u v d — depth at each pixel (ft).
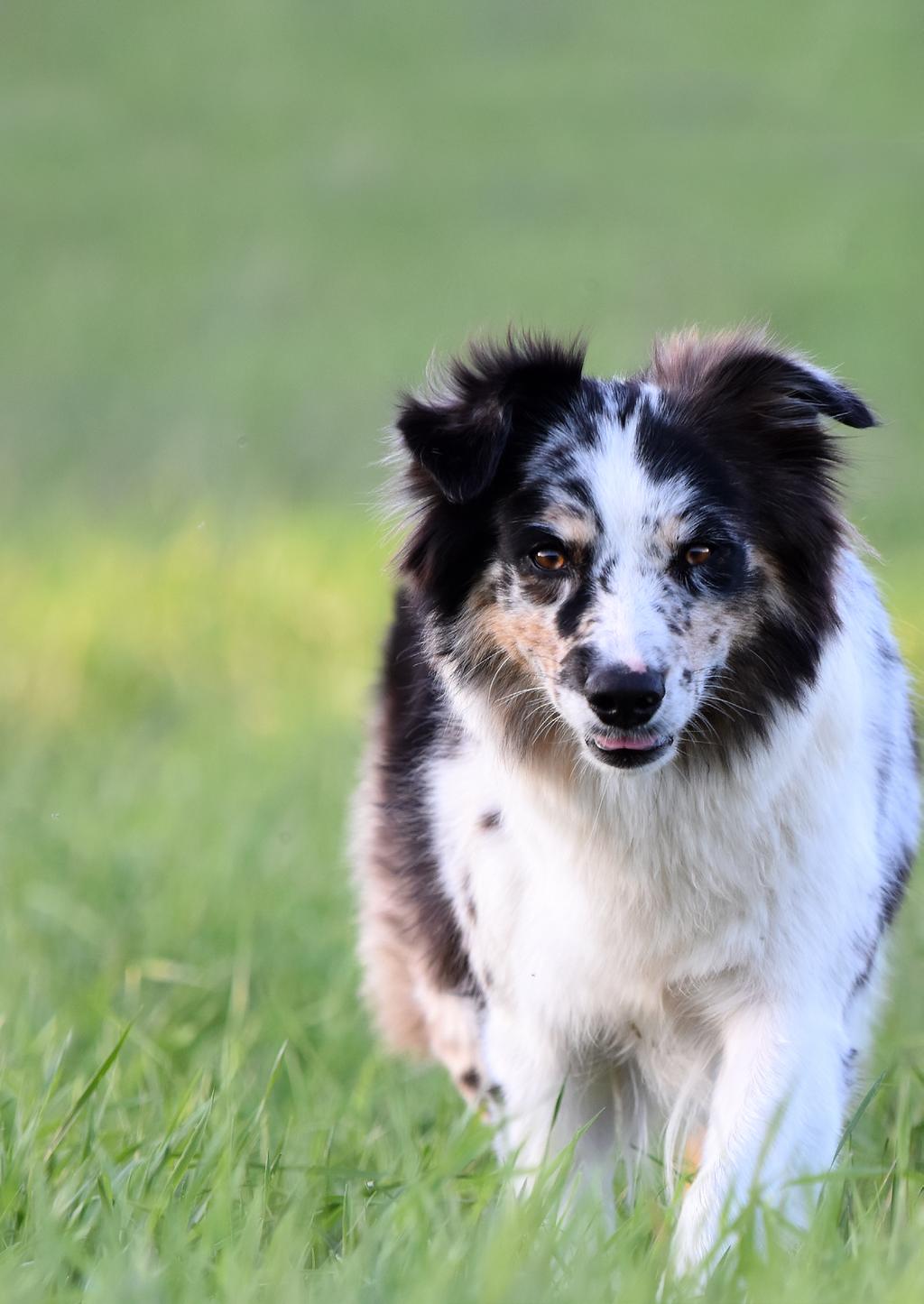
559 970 25.39
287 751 52.03
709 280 120.26
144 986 36.01
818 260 124.57
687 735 24.30
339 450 89.04
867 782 25.49
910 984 33.71
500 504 25.14
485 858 26.02
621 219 139.23
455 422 24.77
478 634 25.67
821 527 25.45
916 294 115.85
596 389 25.34
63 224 145.69
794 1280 18.92
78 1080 27.43
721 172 152.15
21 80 195.93
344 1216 22.88
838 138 161.38
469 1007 27.89
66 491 82.17
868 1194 24.61
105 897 40.52
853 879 24.73
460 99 184.85
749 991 24.62
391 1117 28.66
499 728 25.54
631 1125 26.91
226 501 79.00
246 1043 31.35
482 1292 18.65
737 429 25.29
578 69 194.70
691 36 206.59
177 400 100.22
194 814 46.60
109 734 55.93
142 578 66.03
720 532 24.22
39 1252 20.77
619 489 24.12
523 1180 24.36
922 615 51.93
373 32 212.02
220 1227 21.07
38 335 116.47
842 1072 24.57
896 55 190.29
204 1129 24.54
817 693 24.79
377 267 128.67
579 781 24.80
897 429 88.33
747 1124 23.61
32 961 36.06
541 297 117.29
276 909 39.50
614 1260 20.30
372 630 62.39
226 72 198.49
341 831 44.52
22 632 61.11
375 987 31.50
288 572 65.77
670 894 24.61
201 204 150.61
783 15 209.97
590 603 23.89
